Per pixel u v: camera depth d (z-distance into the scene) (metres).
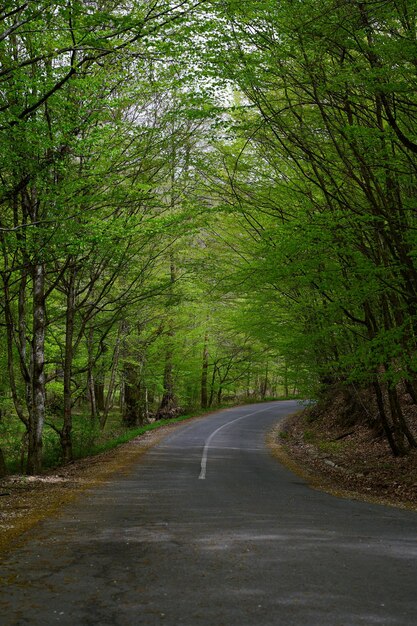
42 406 16.12
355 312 15.45
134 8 11.33
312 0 9.70
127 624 3.89
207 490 11.12
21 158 10.84
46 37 10.34
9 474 16.14
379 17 9.66
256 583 4.84
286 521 7.81
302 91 12.52
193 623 3.90
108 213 15.00
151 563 5.52
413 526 7.64
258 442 23.27
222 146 15.52
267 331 20.00
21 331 16.73
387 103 10.55
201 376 42.81
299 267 12.04
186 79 11.68
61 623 3.93
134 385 31.33
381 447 17.92
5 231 10.97
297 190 14.23
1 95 11.34
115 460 17.06
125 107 16.06
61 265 18.58
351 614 4.07
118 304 20.62
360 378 13.85
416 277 11.21
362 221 11.26
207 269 18.42
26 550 6.12
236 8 9.92
